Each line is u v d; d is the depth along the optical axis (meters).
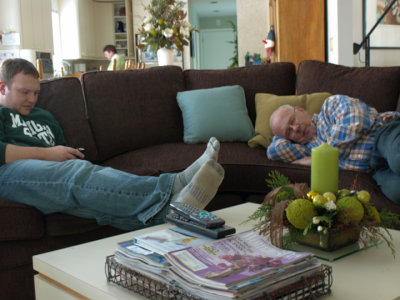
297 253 0.84
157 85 2.66
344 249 1.03
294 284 0.78
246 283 0.72
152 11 3.47
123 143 2.52
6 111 1.95
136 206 1.50
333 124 2.00
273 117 2.17
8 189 1.60
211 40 14.06
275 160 2.15
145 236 0.97
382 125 1.87
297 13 4.52
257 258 0.82
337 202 0.98
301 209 0.97
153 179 1.52
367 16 4.66
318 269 0.81
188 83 2.80
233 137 2.52
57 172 1.56
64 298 0.97
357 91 2.37
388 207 1.58
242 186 2.19
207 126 2.49
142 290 0.84
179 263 0.79
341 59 4.16
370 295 0.81
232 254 0.84
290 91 2.71
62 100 2.31
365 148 1.87
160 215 1.46
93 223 1.67
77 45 8.39
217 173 1.40
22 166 1.63
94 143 2.41
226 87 2.63
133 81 2.61
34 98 2.00
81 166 1.56
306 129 2.11
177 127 2.67
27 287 1.57
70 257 1.06
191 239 0.96
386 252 1.04
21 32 6.38
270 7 6.38
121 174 1.54
